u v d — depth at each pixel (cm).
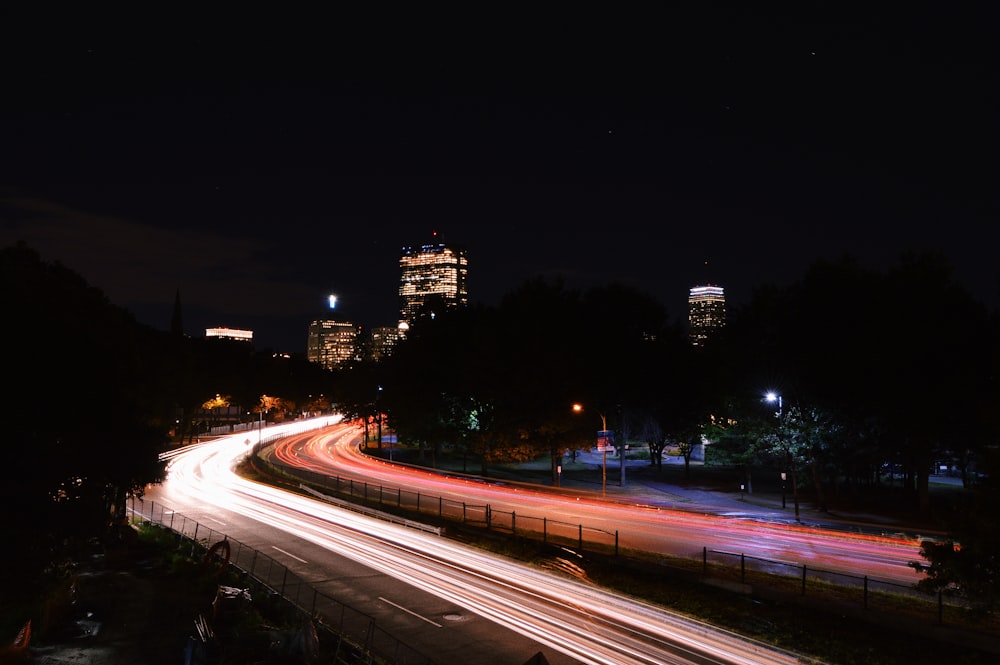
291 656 1816
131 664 1731
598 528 4372
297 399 18200
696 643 2231
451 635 2330
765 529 4428
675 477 8038
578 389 6919
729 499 6216
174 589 2466
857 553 3697
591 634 2328
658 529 4362
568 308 7712
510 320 7694
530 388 6856
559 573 3123
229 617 2189
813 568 3250
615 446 7462
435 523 4278
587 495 6072
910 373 5400
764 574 3027
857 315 5728
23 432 2506
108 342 3106
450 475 7469
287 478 7000
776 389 5988
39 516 2409
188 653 1705
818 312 5884
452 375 8125
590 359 7250
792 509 5653
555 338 7269
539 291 7812
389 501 5284
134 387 3441
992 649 1986
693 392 7588
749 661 2059
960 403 5288
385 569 3203
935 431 5375
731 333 6650
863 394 5541
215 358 13175
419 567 3247
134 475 2989
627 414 7306
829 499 6253
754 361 6262
